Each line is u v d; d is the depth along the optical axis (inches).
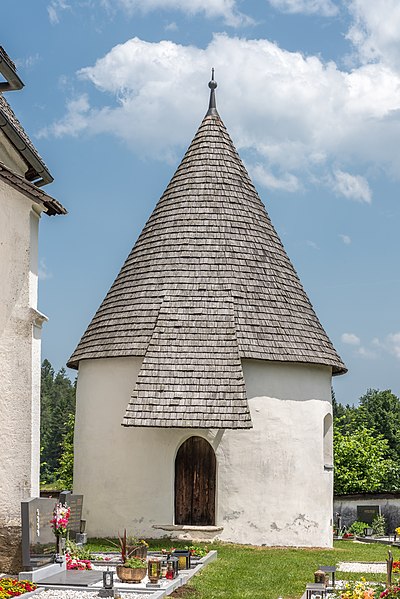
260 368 1165.1
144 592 718.5
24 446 764.0
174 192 1264.8
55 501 802.2
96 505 1175.0
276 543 1139.9
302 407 1189.7
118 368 1186.0
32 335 778.8
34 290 810.2
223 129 1320.1
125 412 1132.5
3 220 781.3
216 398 1106.7
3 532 746.8
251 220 1250.0
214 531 1120.8
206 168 1269.7
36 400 788.0
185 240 1210.6
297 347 1184.2
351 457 2084.2
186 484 1155.3
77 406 1250.0
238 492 1133.7
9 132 767.7
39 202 795.4
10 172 757.3
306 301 1256.8
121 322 1192.2
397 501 1955.0
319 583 746.8
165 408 1101.1
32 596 686.5
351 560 1030.4
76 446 1233.4
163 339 1139.9
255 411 1154.0
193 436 1159.0
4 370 769.6
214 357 1129.4
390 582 735.7
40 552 763.4
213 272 1187.3
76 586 722.8
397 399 3567.9
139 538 1137.4
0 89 767.7
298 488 1165.7
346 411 3545.8
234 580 827.4
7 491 754.8
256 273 1203.9
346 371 1296.8
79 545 950.4
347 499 1972.2
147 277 1203.2
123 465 1162.0
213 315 1157.1
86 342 1230.9
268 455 1152.8
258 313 1175.0
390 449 3412.9
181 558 856.3
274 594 762.8
